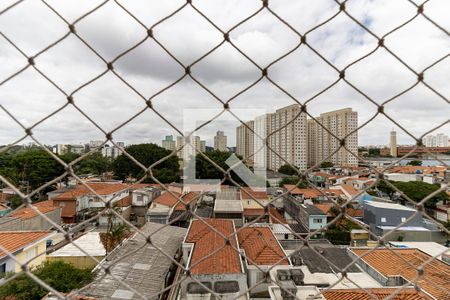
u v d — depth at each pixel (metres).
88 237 11.71
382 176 1.38
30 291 6.93
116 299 7.72
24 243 7.95
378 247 1.35
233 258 8.20
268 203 1.36
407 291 5.80
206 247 9.30
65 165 1.23
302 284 7.61
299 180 1.38
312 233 1.33
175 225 15.96
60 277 7.78
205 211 14.38
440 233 16.23
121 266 9.55
